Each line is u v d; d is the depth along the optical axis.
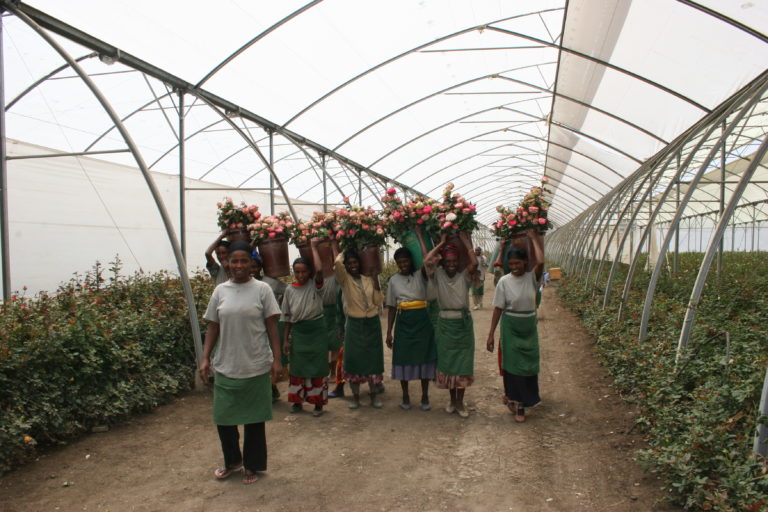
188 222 11.91
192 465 4.44
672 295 9.76
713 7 6.01
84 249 9.05
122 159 10.26
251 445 4.09
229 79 8.76
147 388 5.78
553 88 11.48
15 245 8.02
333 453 4.71
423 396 5.93
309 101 10.49
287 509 3.68
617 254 10.68
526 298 5.40
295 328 5.70
